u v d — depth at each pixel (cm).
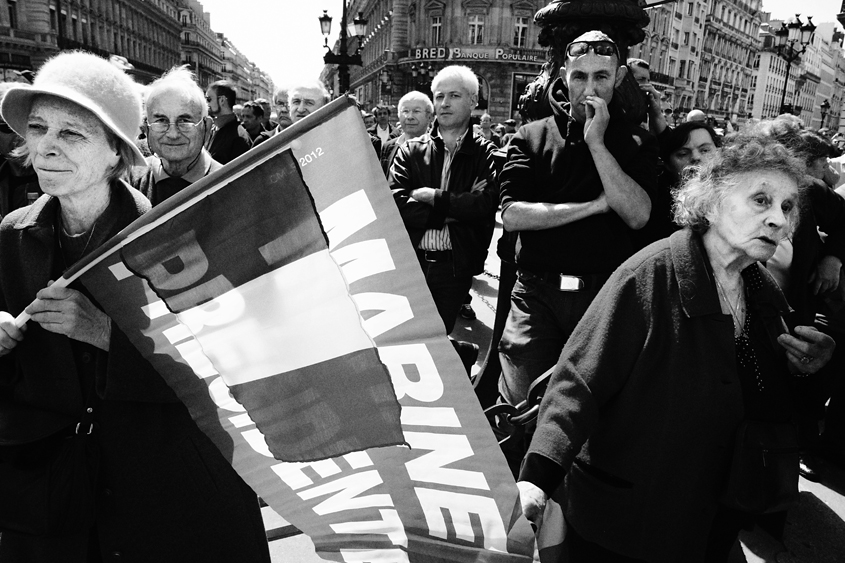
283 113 802
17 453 150
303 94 508
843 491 335
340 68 1625
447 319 346
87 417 152
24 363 151
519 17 3766
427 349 135
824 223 339
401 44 4316
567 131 245
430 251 341
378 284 134
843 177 475
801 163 150
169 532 160
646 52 4869
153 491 157
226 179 131
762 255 151
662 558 159
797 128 211
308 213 131
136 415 154
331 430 145
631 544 161
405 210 327
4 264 152
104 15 5750
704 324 152
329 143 127
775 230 147
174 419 156
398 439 141
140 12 6819
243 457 152
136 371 145
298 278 136
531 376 244
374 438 143
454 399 137
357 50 1766
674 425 155
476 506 142
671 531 159
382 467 146
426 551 149
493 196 329
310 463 149
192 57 9769
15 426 148
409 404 139
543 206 239
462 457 140
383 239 132
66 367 151
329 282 136
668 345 154
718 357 152
